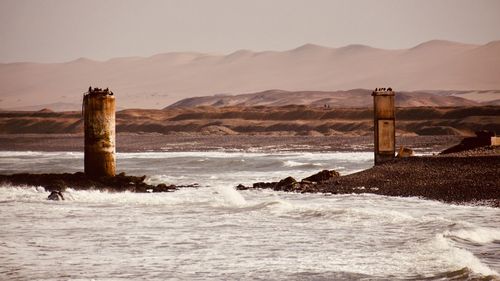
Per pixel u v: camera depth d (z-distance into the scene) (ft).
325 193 312.91
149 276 157.99
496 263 162.20
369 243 188.55
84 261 173.06
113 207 276.62
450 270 154.40
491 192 273.75
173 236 205.57
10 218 246.06
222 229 216.74
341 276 154.71
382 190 305.94
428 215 237.66
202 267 165.68
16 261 173.58
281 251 181.68
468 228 202.28
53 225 229.25
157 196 310.04
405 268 159.02
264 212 248.52
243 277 156.15
